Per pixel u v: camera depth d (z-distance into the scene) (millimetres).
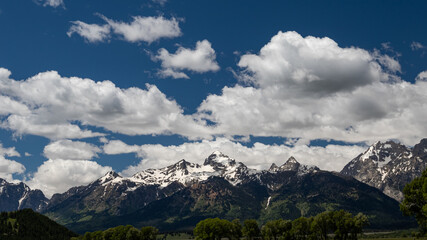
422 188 180250
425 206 175375
